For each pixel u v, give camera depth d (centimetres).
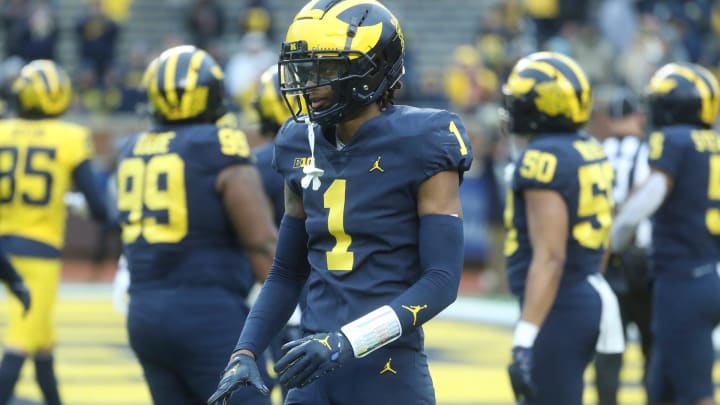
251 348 1398
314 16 1329
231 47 6781
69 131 2594
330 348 1259
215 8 6500
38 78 2556
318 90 1327
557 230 1839
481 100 5938
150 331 1816
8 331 2494
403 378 1374
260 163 2134
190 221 1817
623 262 2508
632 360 3597
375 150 1345
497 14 6297
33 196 2527
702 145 2169
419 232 1349
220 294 1827
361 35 1320
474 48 6631
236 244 1859
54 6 7500
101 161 5644
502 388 3092
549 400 1869
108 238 5462
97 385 3050
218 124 1909
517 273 1919
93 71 6475
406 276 1359
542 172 1848
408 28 7456
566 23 6331
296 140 1409
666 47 5769
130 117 6019
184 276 1816
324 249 1384
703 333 2177
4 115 3081
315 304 1394
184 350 1806
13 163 2530
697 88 2181
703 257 2175
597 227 1888
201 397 1823
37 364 2541
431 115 1348
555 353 1862
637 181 2547
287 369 1256
